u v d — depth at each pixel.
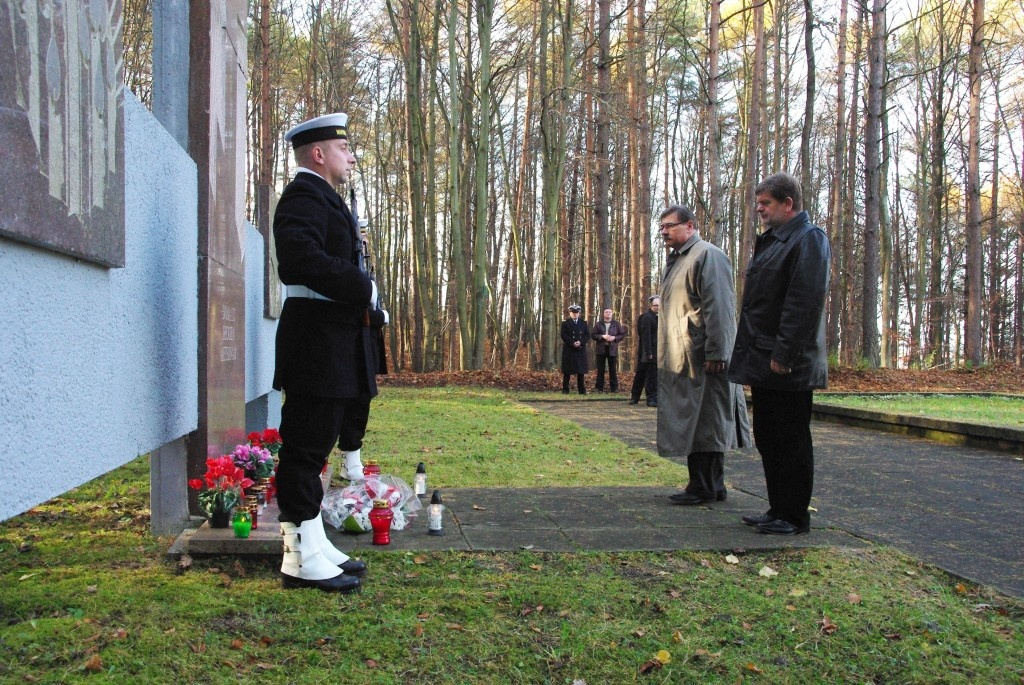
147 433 3.40
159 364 3.59
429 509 4.52
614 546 4.30
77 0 2.40
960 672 2.85
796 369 4.49
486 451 8.03
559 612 3.29
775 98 28.86
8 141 1.90
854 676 2.82
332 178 3.71
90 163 2.50
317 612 3.16
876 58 20.84
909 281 46.31
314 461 3.48
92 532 4.49
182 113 4.40
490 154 33.41
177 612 3.09
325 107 26.56
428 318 24.30
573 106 28.16
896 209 42.47
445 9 23.89
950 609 3.47
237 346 5.30
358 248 3.72
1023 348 44.28
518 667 2.79
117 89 2.81
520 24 25.19
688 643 3.03
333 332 3.46
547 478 6.53
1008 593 3.67
